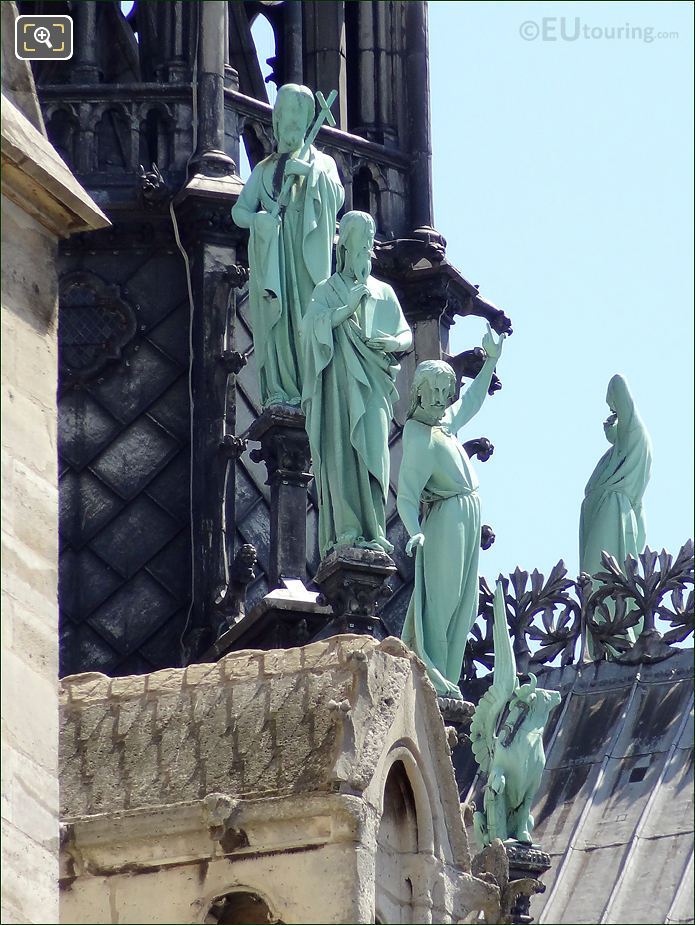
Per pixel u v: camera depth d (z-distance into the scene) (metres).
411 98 79.44
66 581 73.06
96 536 73.50
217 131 76.00
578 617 66.62
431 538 64.62
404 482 64.62
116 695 47.91
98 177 75.62
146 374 74.81
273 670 47.59
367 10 80.06
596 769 62.28
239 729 46.84
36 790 44.31
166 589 73.12
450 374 65.62
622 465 71.94
